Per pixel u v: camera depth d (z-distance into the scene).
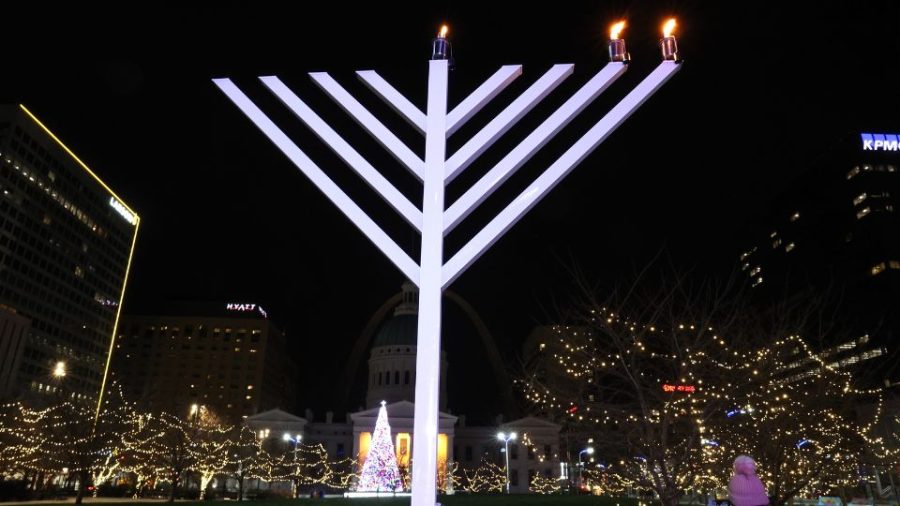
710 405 11.70
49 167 99.94
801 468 14.29
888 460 18.77
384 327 104.56
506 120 5.87
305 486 80.12
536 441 85.50
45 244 98.06
